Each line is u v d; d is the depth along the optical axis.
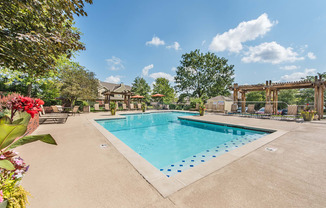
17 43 2.19
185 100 29.86
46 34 2.36
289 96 25.06
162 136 7.20
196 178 2.34
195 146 5.68
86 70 18.59
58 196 1.87
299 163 2.92
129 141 6.43
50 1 2.21
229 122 8.77
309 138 4.86
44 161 2.97
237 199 1.82
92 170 2.60
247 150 3.67
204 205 1.72
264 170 2.62
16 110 1.46
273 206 1.70
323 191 1.99
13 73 9.23
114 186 2.11
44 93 15.85
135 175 2.43
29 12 2.24
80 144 4.17
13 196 1.22
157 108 22.95
